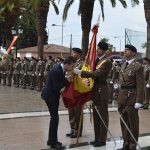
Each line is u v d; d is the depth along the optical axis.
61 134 11.16
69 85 9.73
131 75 8.95
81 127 10.73
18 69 29.14
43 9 34.34
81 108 10.38
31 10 40.22
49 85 9.39
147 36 22.77
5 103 18.44
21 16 41.88
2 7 36.81
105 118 9.78
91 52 9.88
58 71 9.30
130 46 9.02
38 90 26.06
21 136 10.79
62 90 9.81
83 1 27.05
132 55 9.05
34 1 30.23
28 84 28.39
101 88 9.74
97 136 9.85
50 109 9.42
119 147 9.59
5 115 14.49
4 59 13.30
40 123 12.91
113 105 18.56
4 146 9.59
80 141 10.25
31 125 12.52
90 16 27.28
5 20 38.41
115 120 13.91
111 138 10.70
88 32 27.42
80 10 27.64
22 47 70.50
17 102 18.97
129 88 9.00
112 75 19.39
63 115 14.74
